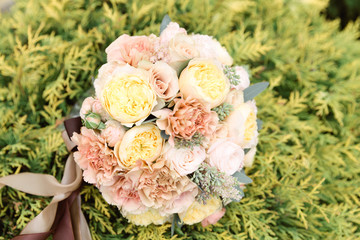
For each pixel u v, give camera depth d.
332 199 1.40
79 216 1.05
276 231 1.28
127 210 0.94
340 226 1.28
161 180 0.89
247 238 1.26
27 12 1.43
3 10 1.81
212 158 0.90
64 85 1.34
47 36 1.39
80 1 1.46
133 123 0.82
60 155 1.21
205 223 1.09
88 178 0.89
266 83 1.03
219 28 1.51
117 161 0.84
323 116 1.56
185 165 0.86
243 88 1.04
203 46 0.98
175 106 0.83
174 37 0.88
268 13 1.66
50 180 1.01
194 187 0.94
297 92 1.46
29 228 0.98
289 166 1.38
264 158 1.34
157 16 1.48
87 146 0.87
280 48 1.57
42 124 1.34
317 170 1.48
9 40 1.35
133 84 0.81
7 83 1.34
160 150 0.85
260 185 1.33
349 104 1.57
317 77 1.54
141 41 0.92
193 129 0.83
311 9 1.77
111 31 1.36
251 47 1.43
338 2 2.43
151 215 1.00
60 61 1.31
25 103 1.31
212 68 0.86
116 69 0.83
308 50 1.58
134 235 1.17
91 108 0.86
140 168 0.85
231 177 0.89
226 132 0.90
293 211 1.29
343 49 1.65
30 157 1.18
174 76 0.83
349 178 1.53
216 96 0.84
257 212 1.22
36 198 1.14
